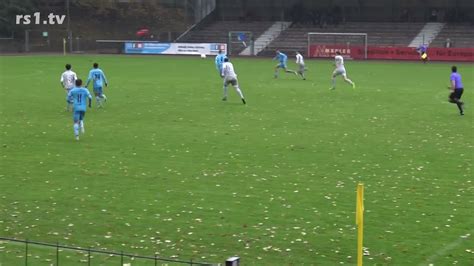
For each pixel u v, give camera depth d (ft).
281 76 337.93
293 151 151.12
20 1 571.28
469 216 104.27
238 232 96.78
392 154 148.36
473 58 458.09
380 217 103.65
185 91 263.90
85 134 170.50
